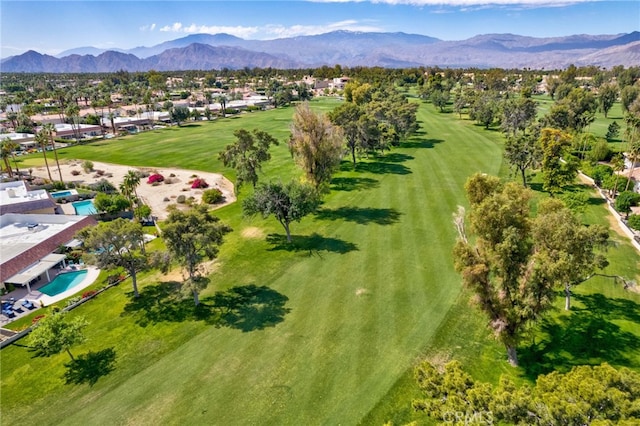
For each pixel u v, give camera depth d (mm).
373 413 25250
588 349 29422
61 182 81812
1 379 30516
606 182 60406
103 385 29078
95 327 36125
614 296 35469
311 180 61031
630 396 15148
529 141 63031
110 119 147250
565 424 15148
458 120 131750
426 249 46219
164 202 72938
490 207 26203
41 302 40156
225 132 133375
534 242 27656
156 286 42656
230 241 51938
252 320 35438
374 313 35281
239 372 29359
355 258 45219
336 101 193375
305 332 33344
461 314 34406
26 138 127688
